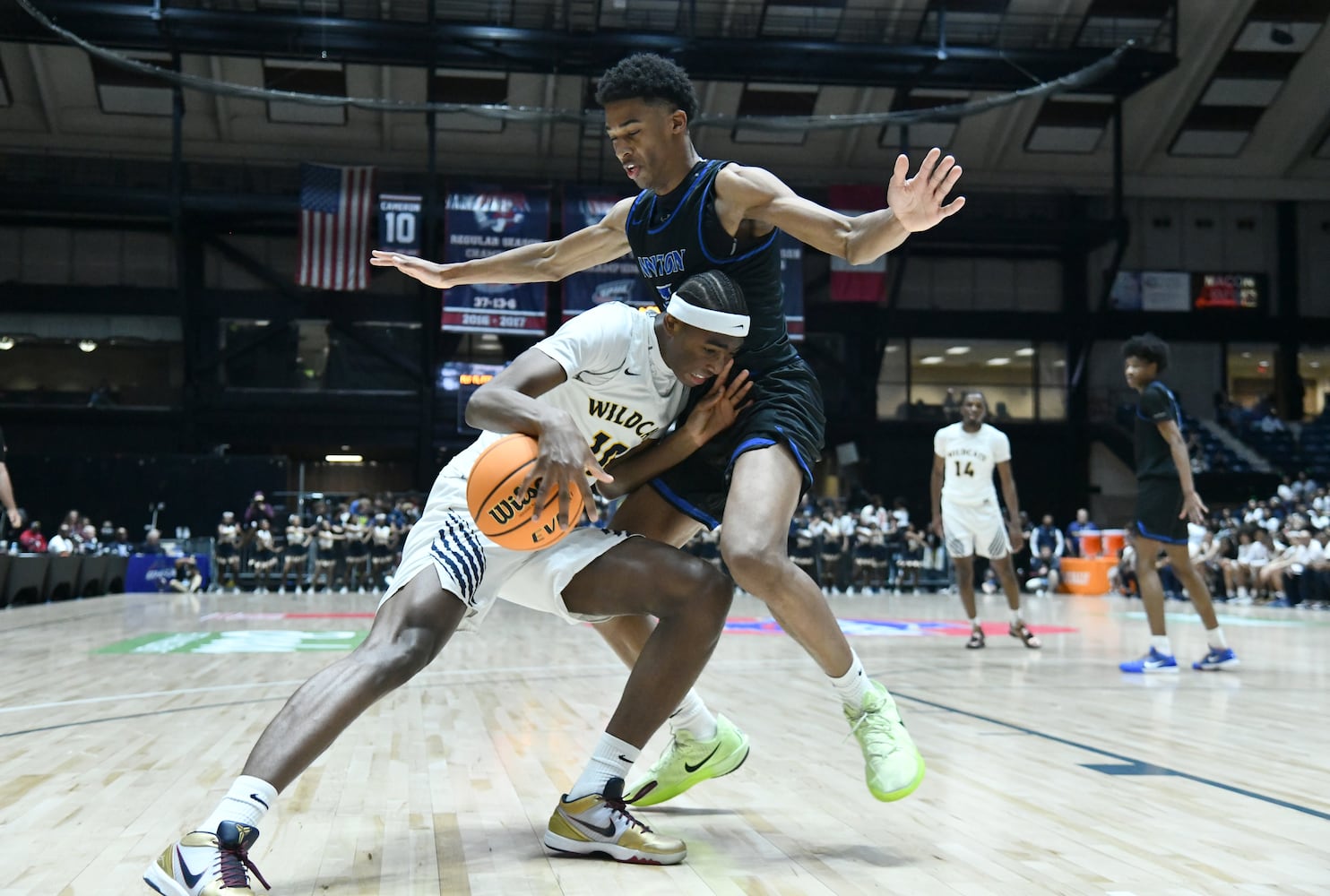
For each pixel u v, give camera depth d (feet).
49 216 73.51
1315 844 7.41
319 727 6.07
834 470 80.07
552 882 6.45
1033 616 38.75
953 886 6.39
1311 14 69.46
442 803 8.60
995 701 15.33
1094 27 68.18
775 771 10.15
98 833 7.47
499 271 9.41
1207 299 81.87
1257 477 71.31
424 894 6.15
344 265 63.77
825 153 76.64
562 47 61.72
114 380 74.43
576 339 7.14
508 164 76.33
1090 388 82.43
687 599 7.21
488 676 18.37
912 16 67.72
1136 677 18.58
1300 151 79.15
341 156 74.84
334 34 60.90
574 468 6.31
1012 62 64.34
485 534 6.61
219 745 11.23
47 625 30.45
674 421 8.13
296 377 75.41
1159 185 80.53
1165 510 19.57
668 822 8.13
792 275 66.95
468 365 75.15
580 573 7.39
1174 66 66.95
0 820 7.87
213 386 73.31
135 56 66.69
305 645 24.11
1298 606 44.86
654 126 7.75
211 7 62.18
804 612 7.32
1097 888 6.37
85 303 73.10
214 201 67.36
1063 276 81.51
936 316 79.71
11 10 58.03
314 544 54.44
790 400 7.82
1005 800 8.84
